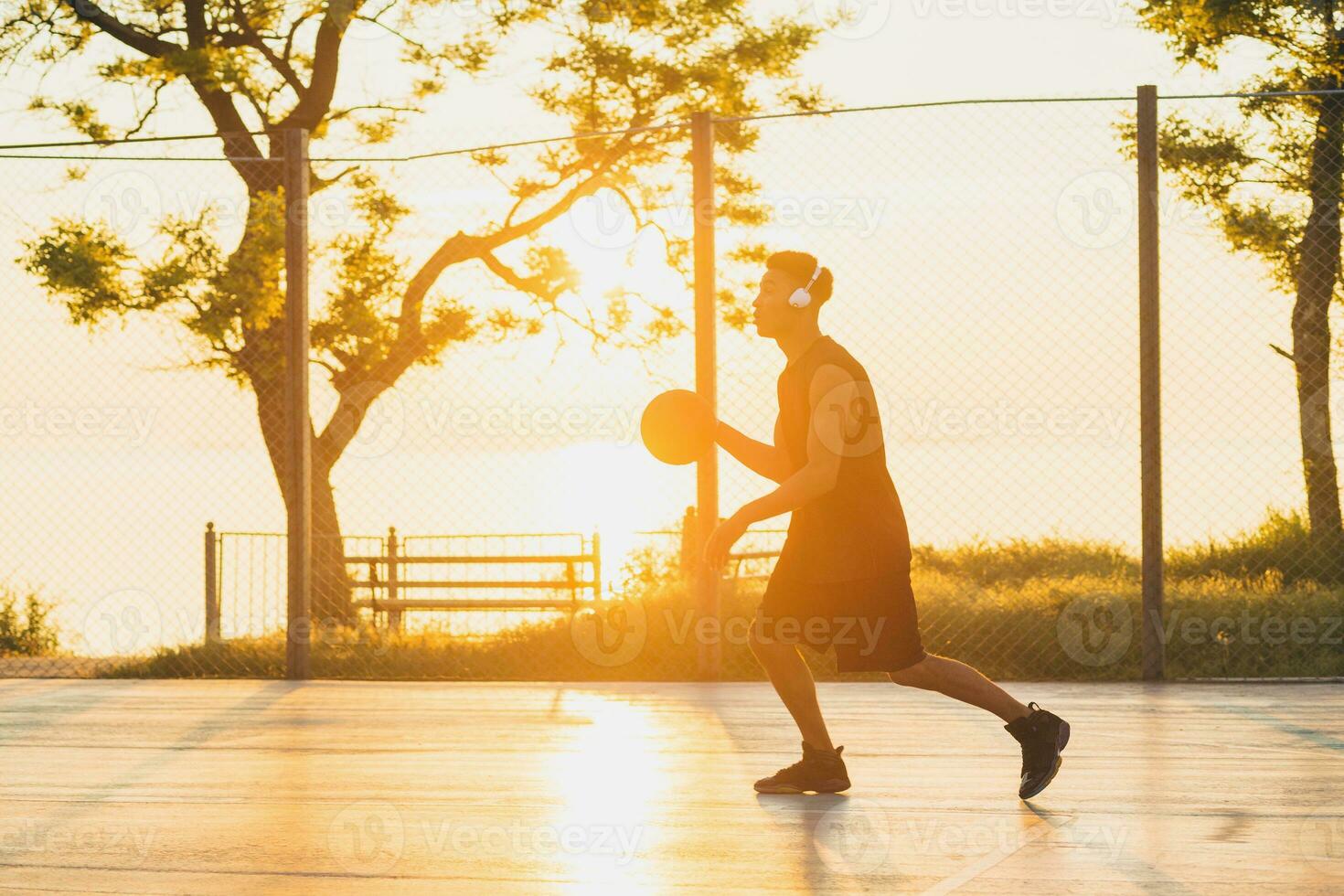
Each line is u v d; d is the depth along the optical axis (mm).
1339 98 10406
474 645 7730
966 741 4617
